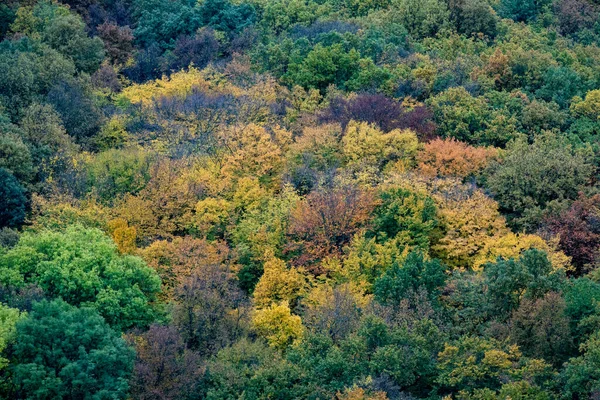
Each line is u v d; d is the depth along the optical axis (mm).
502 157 146750
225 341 103062
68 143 150500
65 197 132125
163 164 140875
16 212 133375
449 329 100688
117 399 89188
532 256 104250
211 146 150375
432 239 128250
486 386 91250
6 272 108625
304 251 124062
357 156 143875
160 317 109750
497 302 102938
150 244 126188
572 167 138250
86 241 115312
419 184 131750
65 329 91250
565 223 128500
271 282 114562
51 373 88188
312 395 89750
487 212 127750
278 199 134375
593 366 88875
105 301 105688
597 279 113250
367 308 103625
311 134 147250
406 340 95000
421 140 153875
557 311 97375
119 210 131250
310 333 98438
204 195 136625
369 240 119938
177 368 94312
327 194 129500
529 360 91625
